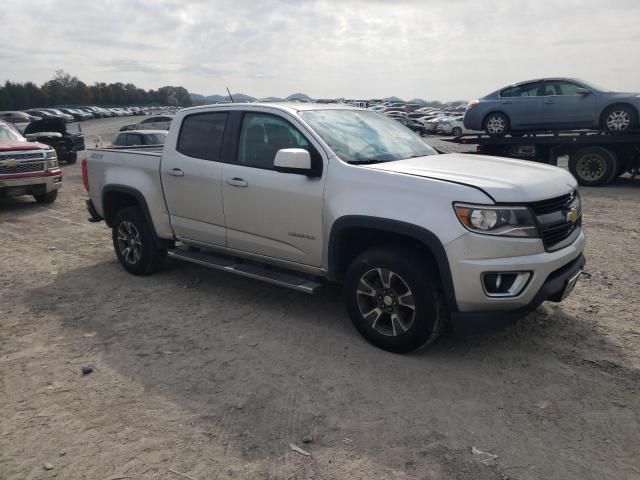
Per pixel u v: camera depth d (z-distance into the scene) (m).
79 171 17.42
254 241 4.86
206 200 5.14
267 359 4.05
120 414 3.36
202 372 3.88
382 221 3.86
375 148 4.63
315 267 4.48
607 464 2.80
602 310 4.83
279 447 3.00
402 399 3.45
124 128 26.78
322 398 3.48
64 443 3.08
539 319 4.65
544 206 3.78
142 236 5.92
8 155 10.38
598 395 3.46
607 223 8.41
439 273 3.81
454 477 2.73
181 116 5.46
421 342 3.89
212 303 5.25
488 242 3.53
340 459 2.89
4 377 3.86
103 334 4.58
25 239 8.18
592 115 12.34
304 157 4.17
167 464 2.87
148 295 5.52
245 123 4.92
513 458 2.87
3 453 3.00
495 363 3.90
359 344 4.26
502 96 13.55
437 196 3.69
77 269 6.52
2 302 5.41
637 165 12.53
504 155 13.84
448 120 35.09
